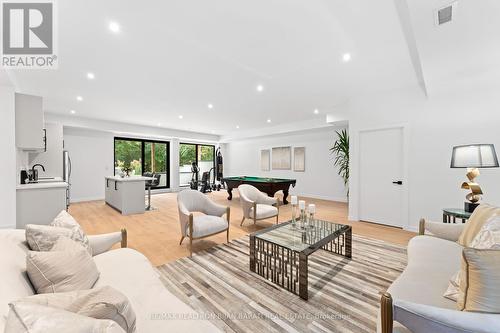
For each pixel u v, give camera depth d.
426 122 3.54
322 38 2.36
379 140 4.07
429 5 1.61
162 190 8.54
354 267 2.40
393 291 1.26
